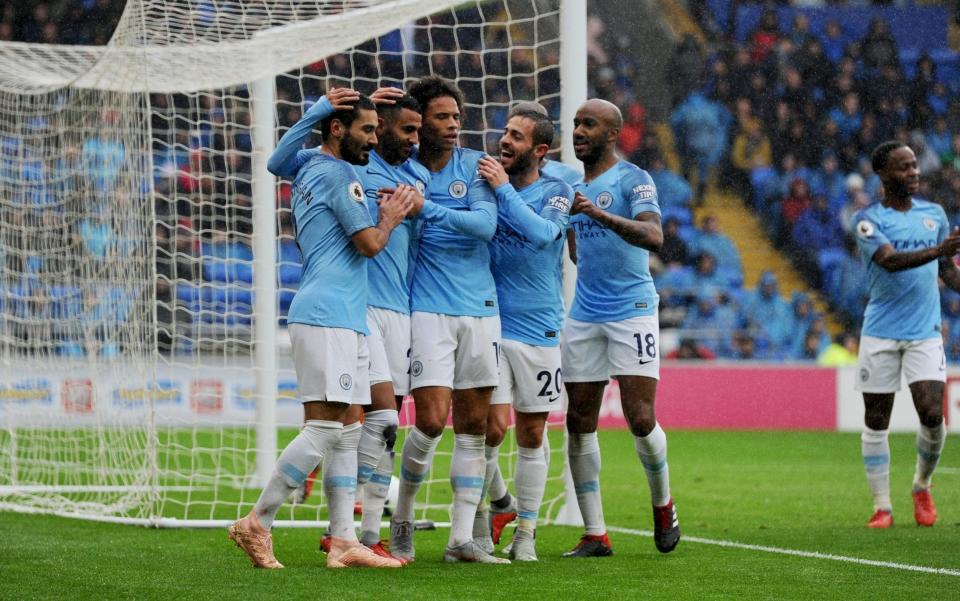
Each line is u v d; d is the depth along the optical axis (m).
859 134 68.94
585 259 19.53
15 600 14.39
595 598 14.70
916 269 24.06
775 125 69.00
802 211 66.00
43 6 63.19
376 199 17.55
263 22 25.77
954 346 59.22
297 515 25.42
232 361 48.75
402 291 17.77
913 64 70.69
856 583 16.30
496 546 21.20
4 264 31.53
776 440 47.41
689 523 24.66
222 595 14.50
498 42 59.12
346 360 16.20
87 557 18.47
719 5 72.50
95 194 27.44
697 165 68.44
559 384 18.55
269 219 29.02
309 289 16.27
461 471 17.86
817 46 70.44
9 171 31.64
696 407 53.62
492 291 17.94
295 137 16.66
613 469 36.81
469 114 57.88
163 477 33.09
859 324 63.12
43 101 30.89
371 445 17.47
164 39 24.62
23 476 32.50
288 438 44.78
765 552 19.89
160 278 27.06
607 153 19.52
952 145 69.12
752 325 60.09
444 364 17.53
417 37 55.19
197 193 51.69
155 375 22.92
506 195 17.42
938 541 21.48
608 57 70.50
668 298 60.84
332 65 46.00
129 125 23.80
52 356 31.92
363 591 14.80
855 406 53.06
